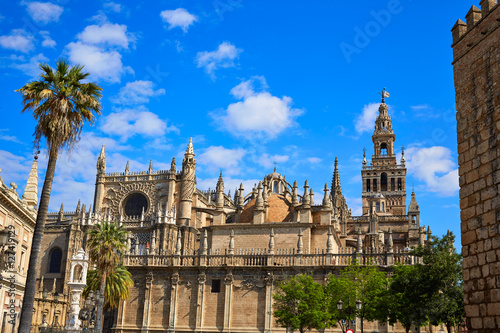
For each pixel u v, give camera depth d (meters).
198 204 105.38
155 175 102.81
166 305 77.56
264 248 78.31
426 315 48.56
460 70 27.11
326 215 79.25
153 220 97.38
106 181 106.12
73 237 102.25
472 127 25.69
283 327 67.12
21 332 33.38
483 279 23.73
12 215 56.38
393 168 155.50
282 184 100.88
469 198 25.30
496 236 23.16
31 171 74.06
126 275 72.88
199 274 76.75
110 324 90.69
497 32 24.56
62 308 90.38
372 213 92.69
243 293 74.31
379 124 166.25
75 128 38.97
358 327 67.06
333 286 57.84
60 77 38.59
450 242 51.16
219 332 73.62
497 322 22.58
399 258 69.00
